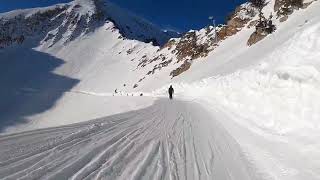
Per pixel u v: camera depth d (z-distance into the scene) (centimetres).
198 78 7369
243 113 1517
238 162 791
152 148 880
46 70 19725
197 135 1114
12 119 10500
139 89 12462
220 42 10731
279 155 819
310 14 6075
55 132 990
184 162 768
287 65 1228
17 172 577
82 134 981
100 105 6981
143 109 2164
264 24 7406
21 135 905
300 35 1387
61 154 725
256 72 1636
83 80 18200
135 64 17875
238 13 10938
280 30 6594
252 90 1548
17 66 19750
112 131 1092
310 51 1153
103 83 17000
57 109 11038
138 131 1136
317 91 945
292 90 1086
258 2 8912
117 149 829
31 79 18088
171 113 1867
